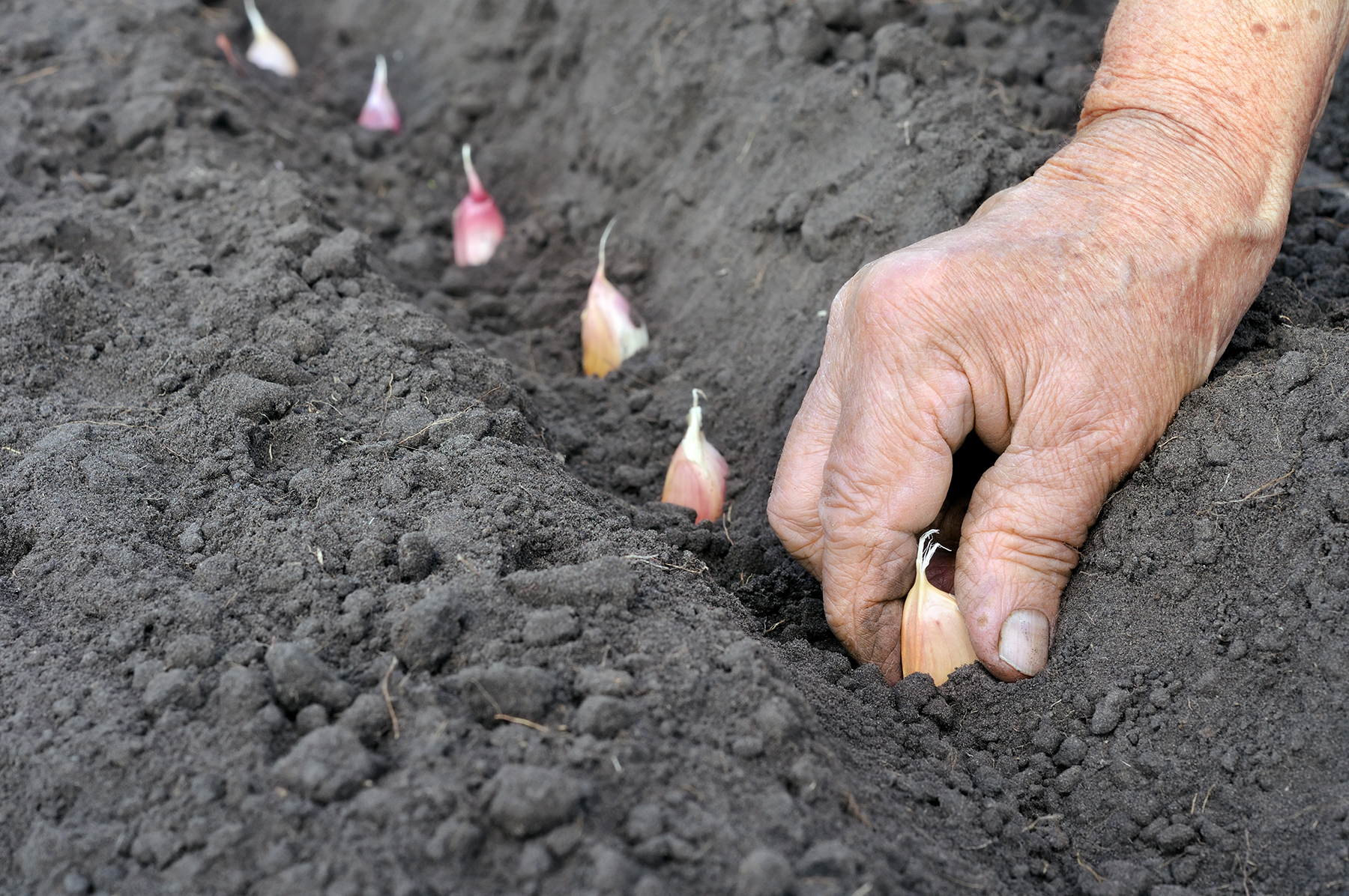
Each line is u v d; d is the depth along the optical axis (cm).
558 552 110
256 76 144
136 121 131
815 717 106
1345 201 122
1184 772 107
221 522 110
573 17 139
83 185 128
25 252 122
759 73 129
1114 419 109
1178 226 110
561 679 105
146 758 104
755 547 116
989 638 109
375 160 141
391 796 103
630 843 102
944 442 109
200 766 104
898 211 121
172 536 110
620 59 136
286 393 114
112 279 122
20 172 127
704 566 112
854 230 122
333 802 103
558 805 102
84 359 117
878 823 104
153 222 126
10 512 111
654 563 110
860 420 110
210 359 116
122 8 141
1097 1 133
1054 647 110
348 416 115
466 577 108
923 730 109
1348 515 107
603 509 114
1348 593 106
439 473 112
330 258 121
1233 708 107
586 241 133
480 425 114
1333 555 107
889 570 110
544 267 132
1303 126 112
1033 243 110
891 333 109
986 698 109
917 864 104
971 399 110
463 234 133
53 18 140
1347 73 130
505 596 107
